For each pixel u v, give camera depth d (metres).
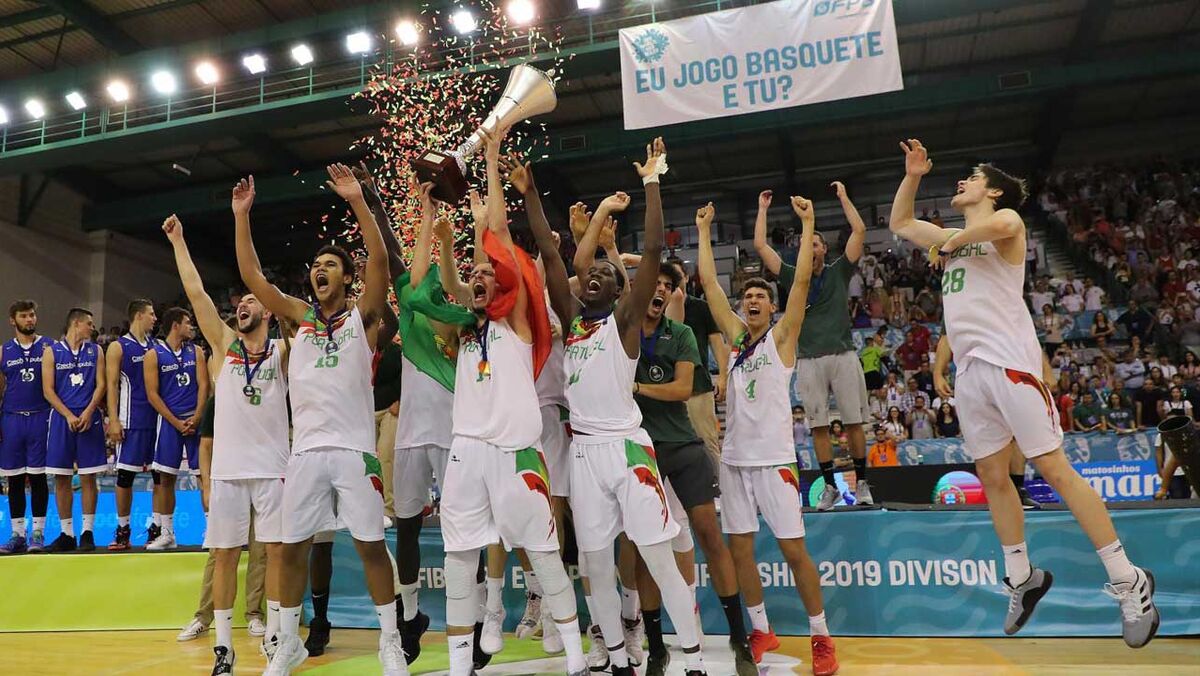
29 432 6.39
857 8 9.02
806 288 4.30
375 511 3.86
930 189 20.78
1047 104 17.84
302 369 3.88
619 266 4.37
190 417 6.57
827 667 3.96
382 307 4.05
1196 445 4.79
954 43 16.11
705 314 5.53
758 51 9.22
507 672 4.30
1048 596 4.70
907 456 9.55
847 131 19.11
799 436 11.15
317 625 4.92
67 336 6.69
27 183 18.19
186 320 6.71
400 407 4.52
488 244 3.77
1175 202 17.16
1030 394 3.41
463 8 12.44
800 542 4.08
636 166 3.84
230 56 14.84
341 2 14.28
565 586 3.51
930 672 3.94
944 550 4.85
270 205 19.62
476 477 3.53
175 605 5.99
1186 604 4.53
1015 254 3.55
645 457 3.56
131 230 20.36
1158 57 14.73
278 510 4.18
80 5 13.91
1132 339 12.71
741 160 20.67
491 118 3.98
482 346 3.68
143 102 15.99
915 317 15.68
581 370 3.65
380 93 12.81
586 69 12.51
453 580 3.53
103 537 8.52
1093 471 8.12
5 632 5.80
